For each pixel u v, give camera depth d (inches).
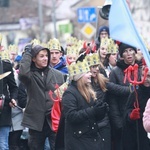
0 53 639.1
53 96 614.2
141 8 3225.9
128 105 561.0
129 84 599.5
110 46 669.9
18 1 3097.9
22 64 603.2
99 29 772.6
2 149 633.6
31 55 607.5
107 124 582.9
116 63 619.5
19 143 685.9
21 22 3004.4
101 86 577.3
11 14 3058.6
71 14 3149.6
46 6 3164.4
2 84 625.0
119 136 597.0
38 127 609.3
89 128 524.1
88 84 530.9
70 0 3152.1
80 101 526.0
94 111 515.5
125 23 463.2
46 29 3127.5
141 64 609.6
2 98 620.7
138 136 558.3
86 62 531.8
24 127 649.0
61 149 565.9
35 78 611.5
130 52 606.2
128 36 462.3
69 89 529.7
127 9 464.4
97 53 609.3
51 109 609.6
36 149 617.0
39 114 609.9
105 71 617.6
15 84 644.1
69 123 527.2
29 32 3004.4
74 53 700.7
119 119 589.9
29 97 613.0
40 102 610.5
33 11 3115.2
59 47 690.8
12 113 671.1
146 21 3208.7
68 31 2059.5
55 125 588.4
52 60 690.2
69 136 527.5
